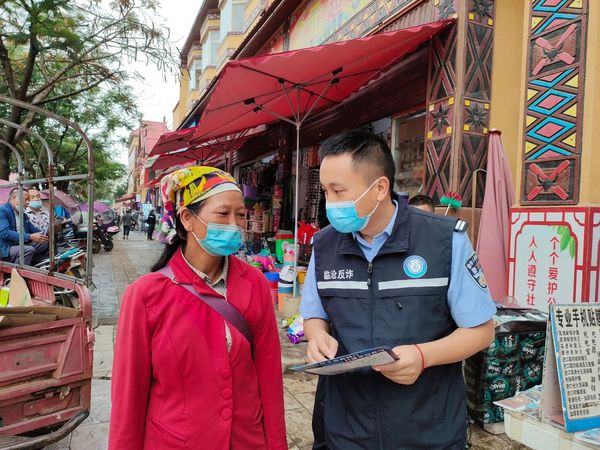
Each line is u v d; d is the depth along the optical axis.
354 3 6.19
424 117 5.02
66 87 14.11
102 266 11.05
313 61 4.36
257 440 1.48
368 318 1.37
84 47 9.59
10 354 2.29
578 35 3.22
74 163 20.66
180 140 8.41
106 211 15.16
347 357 1.21
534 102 3.54
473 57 4.27
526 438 1.90
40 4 8.27
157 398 1.36
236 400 1.41
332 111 6.84
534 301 3.52
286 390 3.59
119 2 9.08
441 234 1.36
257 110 5.83
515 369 2.87
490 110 4.36
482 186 4.34
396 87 5.20
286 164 8.27
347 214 1.35
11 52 11.55
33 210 5.23
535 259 3.52
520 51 4.46
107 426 2.99
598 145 3.19
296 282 5.54
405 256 1.36
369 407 1.37
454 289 1.33
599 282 3.18
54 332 2.46
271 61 4.21
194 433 1.32
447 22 4.24
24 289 2.85
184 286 1.38
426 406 1.34
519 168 3.67
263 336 1.53
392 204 1.45
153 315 1.33
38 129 13.98
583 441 1.68
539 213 3.49
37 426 2.38
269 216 9.48
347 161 1.34
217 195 1.38
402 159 5.41
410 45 4.55
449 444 1.34
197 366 1.33
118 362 1.32
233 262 1.55
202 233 1.38
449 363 1.35
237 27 14.94
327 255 1.50
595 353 1.84
